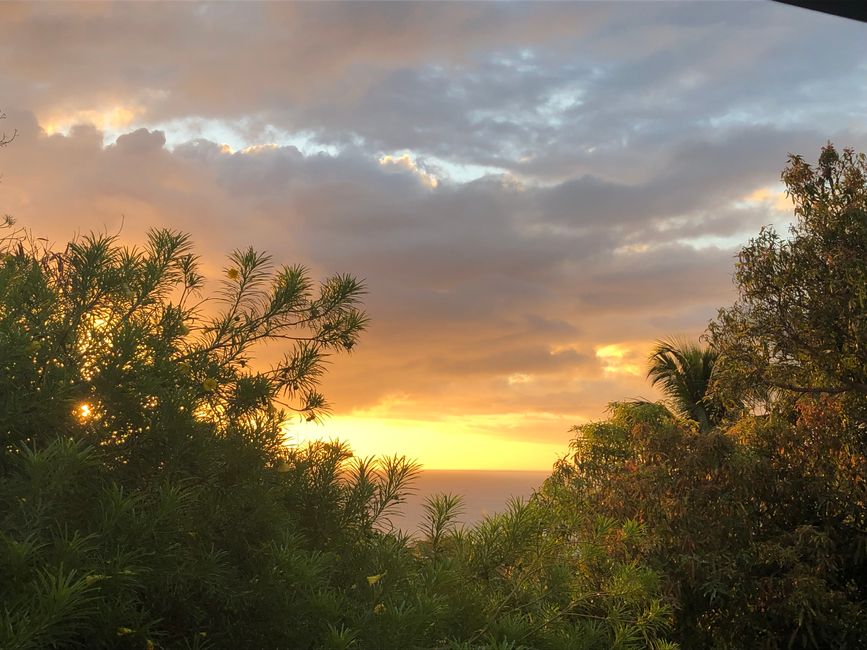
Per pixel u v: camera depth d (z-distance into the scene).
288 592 1.49
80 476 1.26
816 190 7.70
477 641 1.82
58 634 1.03
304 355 2.18
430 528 2.20
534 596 2.14
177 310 1.91
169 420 1.50
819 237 7.45
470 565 2.14
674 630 6.09
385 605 1.65
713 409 11.53
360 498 1.99
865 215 7.25
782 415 7.87
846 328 7.32
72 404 1.39
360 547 1.93
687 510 6.35
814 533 6.39
